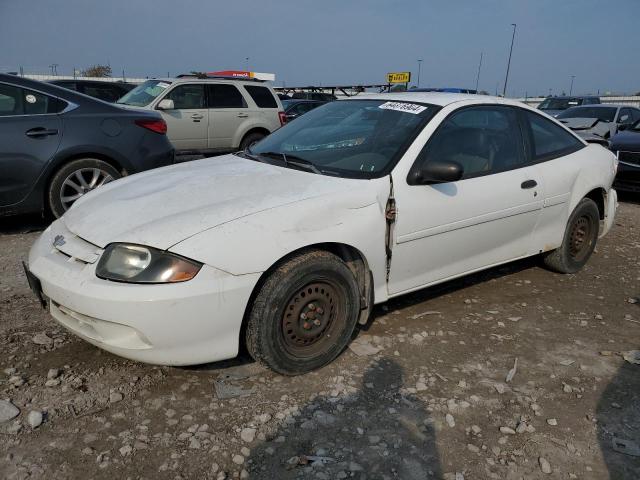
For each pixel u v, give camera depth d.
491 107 3.83
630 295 4.22
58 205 5.25
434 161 3.13
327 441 2.38
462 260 3.61
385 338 3.31
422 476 2.21
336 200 2.87
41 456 2.22
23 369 2.82
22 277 4.06
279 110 10.35
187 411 2.54
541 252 4.21
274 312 2.66
